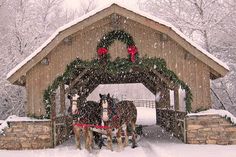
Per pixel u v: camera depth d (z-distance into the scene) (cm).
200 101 1393
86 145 1265
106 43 1388
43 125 1361
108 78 2006
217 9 2053
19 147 1348
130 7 1318
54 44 1345
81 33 1402
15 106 2044
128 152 1203
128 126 1466
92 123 1273
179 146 1296
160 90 2023
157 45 1392
